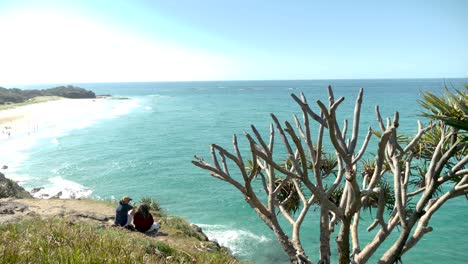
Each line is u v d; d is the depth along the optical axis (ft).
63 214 40.60
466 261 57.82
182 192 95.96
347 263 14.66
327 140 123.03
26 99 476.95
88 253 16.76
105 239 20.56
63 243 18.94
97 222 38.42
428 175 15.43
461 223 72.84
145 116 302.04
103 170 120.37
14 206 42.01
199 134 204.33
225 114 316.19
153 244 28.07
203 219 76.43
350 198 14.51
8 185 72.59
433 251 61.16
